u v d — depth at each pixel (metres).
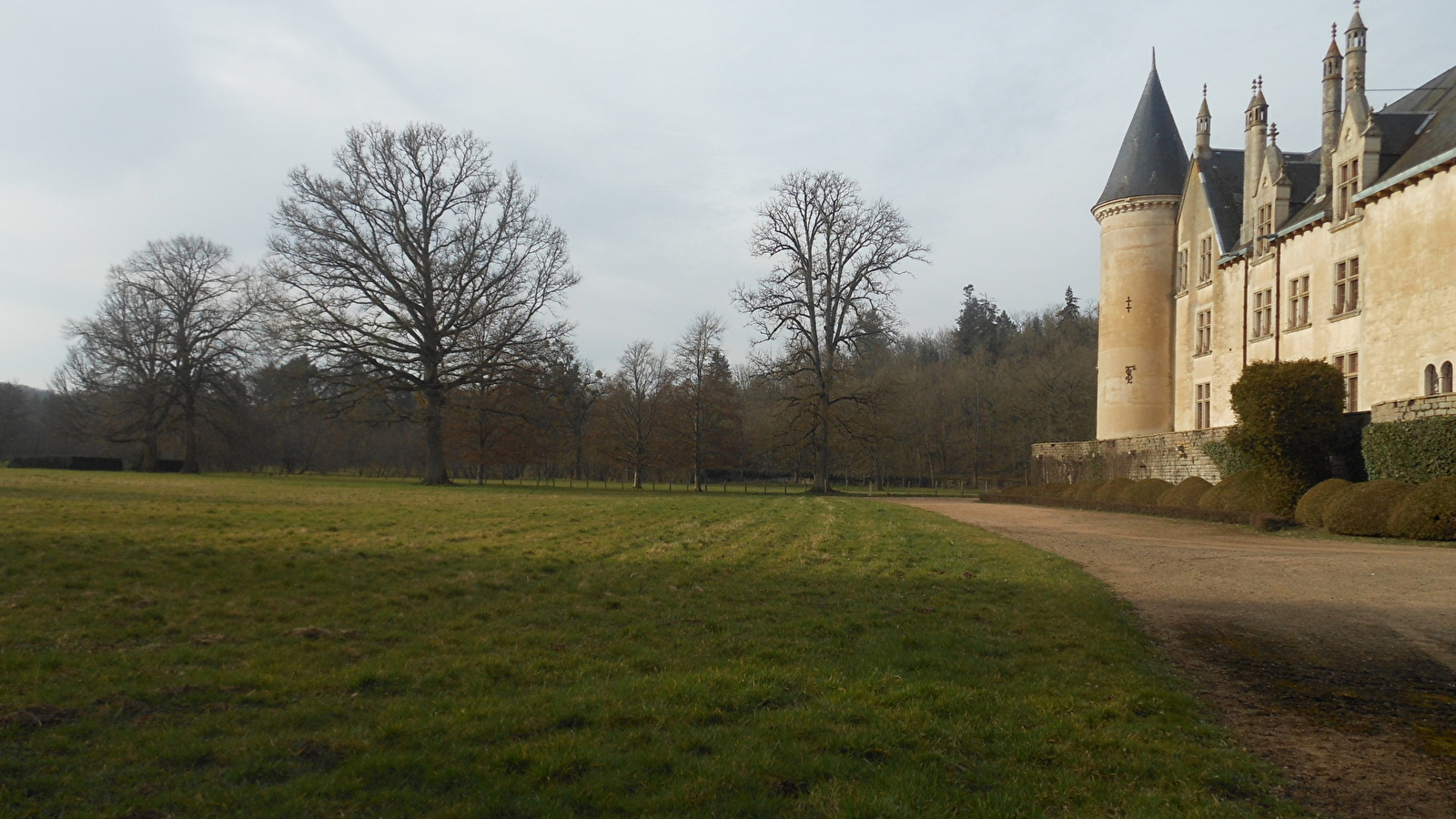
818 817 4.51
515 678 7.02
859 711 6.15
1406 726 6.22
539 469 69.06
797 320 48.81
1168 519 26.69
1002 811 4.58
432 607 9.75
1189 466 32.84
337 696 6.36
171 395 55.06
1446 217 24.23
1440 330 24.44
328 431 68.88
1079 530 22.45
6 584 9.80
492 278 44.44
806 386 49.69
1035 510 32.94
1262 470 24.55
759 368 52.38
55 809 4.41
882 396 49.72
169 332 55.75
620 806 4.60
